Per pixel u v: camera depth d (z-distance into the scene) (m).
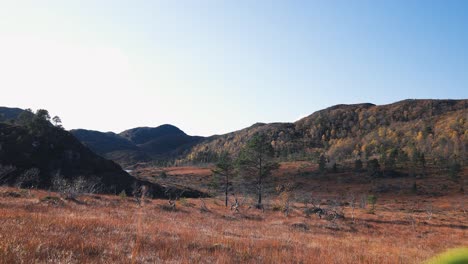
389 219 40.94
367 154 151.25
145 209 29.91
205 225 21.89
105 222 14.01
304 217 39.22
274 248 12.22
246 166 55.84
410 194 84.75
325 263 9.86
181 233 13.95
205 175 132.25
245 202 57.47
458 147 133.12
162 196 73.56
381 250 16.31
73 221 12.48
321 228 29.77
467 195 80.81
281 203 53.41
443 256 1.62
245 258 9.47
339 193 88.06
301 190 87.75
